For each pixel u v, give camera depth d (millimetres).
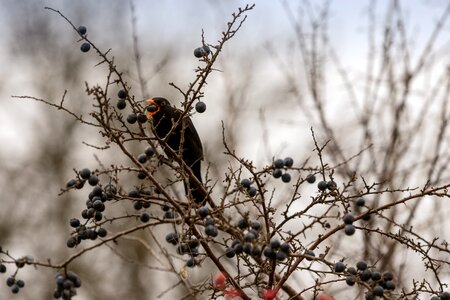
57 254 20625
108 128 6352
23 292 19734
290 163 6621
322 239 6406
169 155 7254
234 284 6406
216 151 17844
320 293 7637
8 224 21234
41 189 21906
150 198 6789
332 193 6227
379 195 9227
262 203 6246
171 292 17172
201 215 6137
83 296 19625
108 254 19828
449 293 6062
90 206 6617
